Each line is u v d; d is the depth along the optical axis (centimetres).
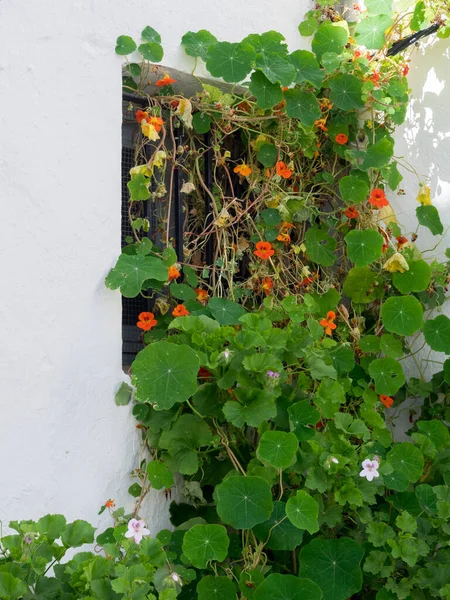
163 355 276
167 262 310
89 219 292
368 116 374
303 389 309
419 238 367
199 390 293
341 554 273
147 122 313
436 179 360
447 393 353
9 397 268
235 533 302
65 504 277
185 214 341
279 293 352
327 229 366
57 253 283
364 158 345
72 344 284
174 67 325
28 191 278
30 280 276
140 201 334
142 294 311
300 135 350
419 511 295
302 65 336
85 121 294
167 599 207
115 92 304
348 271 377
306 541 298
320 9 370
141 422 300
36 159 280
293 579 254
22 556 205
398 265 340
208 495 316
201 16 334
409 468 299
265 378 283
